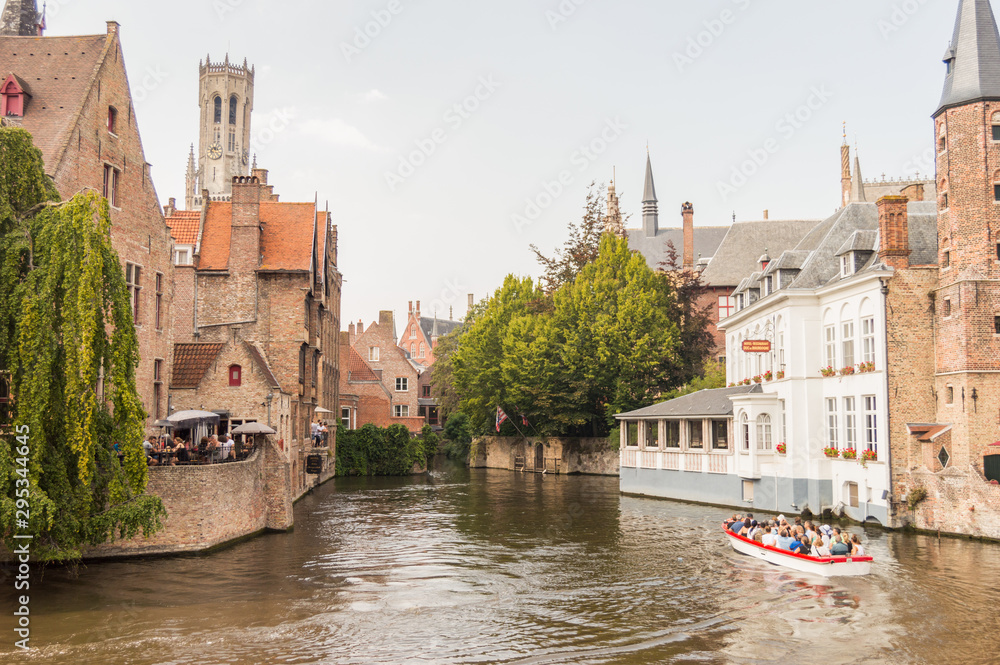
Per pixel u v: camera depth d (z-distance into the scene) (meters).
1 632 17.16
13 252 19.77
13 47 30.08
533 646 16.56
